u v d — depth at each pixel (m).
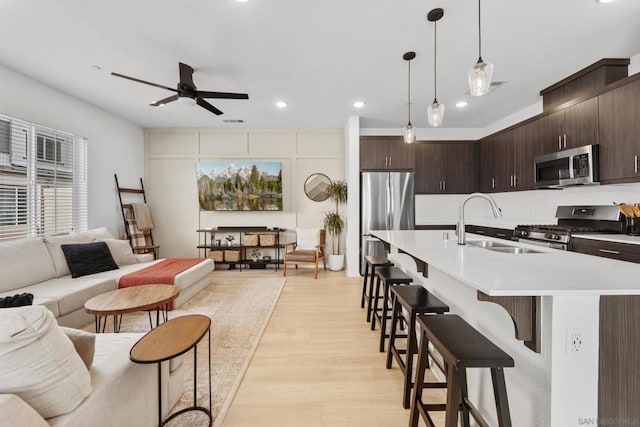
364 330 2.75
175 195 5.51
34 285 2.77
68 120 3.78
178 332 1.48
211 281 4.53
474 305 1.57
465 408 1.31
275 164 5.38
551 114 3.47
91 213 4.16
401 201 4.82
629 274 1.21
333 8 2.14
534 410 1.11
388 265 2.83
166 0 2.05
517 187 4.10
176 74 3.21
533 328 1.07
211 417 1.55
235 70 3.12
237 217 5.58
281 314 3.16
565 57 2.86
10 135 3.09
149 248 4.78
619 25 2.34
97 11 2.16
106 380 1.13
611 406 1.05
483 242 2.33
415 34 2.47
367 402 1.75
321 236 5.21
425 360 1.37
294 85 3.52
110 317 3.00
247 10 2.16
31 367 0.87
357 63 2.98
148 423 1.43
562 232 2.95
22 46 2.64
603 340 1.05
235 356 2.27
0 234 2.98
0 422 0.73
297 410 1.68
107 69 3.09
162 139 5.47
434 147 5.10
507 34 2.47
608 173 2.74
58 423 0.90
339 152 5.54
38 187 3.39
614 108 2.68
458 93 3.79
